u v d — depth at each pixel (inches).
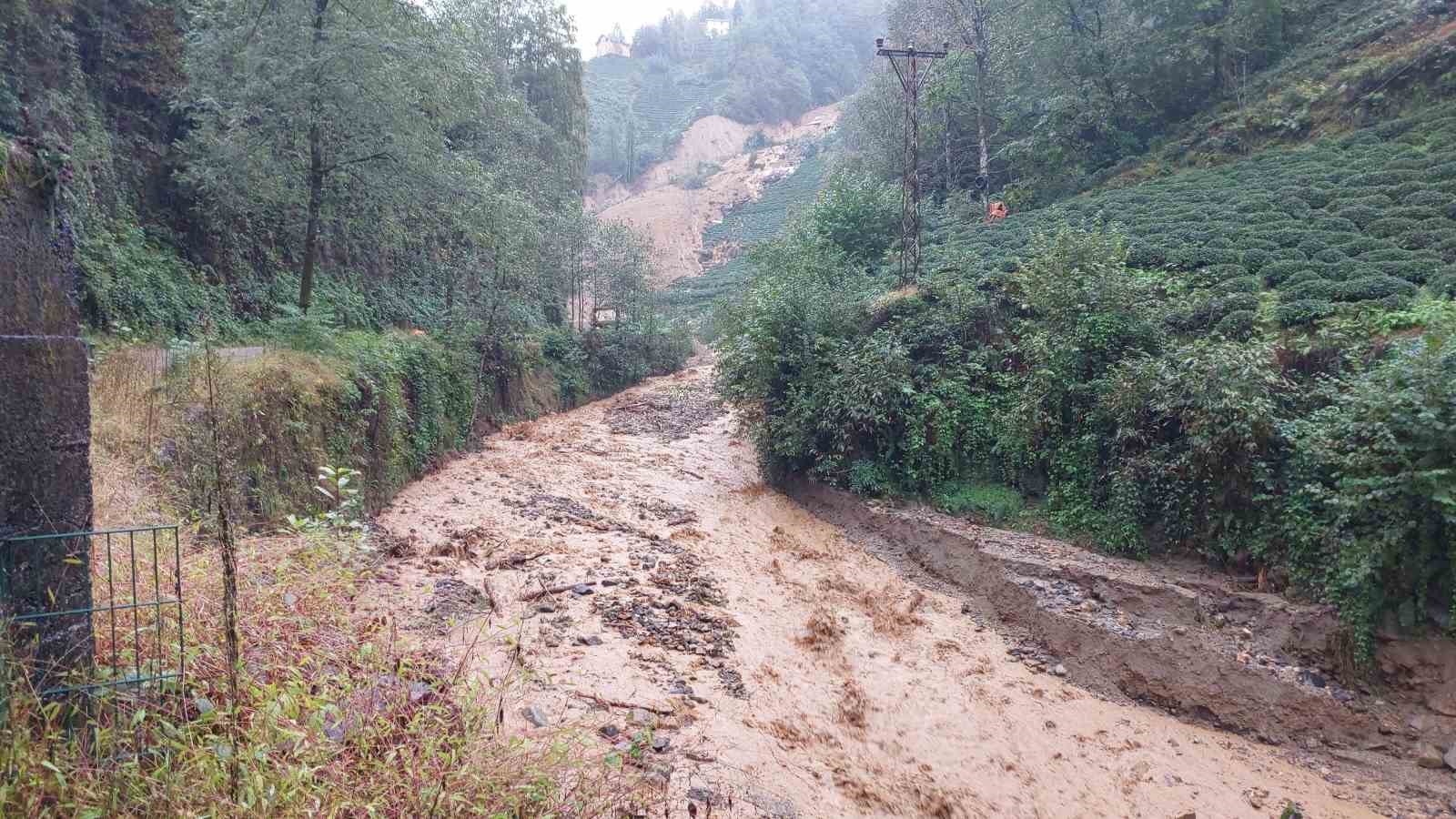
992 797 271.3
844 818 236.7
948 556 469.1
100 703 137.9
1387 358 390.0
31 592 131.4
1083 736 311.9
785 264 874.1
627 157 3550.7
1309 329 467.8
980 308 578.2
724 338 716.0
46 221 136.1
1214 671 328.8
